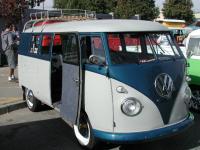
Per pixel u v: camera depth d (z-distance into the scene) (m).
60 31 4.49
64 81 4.32
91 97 3.79
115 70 3.61
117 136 3.61
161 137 3.70
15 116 5.70
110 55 3.69
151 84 3.67
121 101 3.59
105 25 3.88
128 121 3.60
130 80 3.61
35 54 5.32
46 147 4.32
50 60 4.77
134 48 3.86
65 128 5.00
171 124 3.79
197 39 5.54
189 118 4.01
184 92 3.96
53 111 5.86
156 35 4.06
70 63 4.13
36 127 5.09
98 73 3.69
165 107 3.74
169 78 3.79
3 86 7.50
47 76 4.88
